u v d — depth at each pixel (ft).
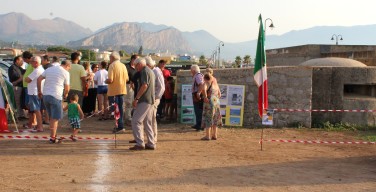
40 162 26.91
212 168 26.27
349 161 29.27
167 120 46.96
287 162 28.53
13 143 32.76
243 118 44.24
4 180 22.71
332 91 44.24
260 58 33.30
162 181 23.13
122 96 38.52
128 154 29.71
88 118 48.34
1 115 37.27
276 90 43.78
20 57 43.52
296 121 43.57
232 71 44.19
